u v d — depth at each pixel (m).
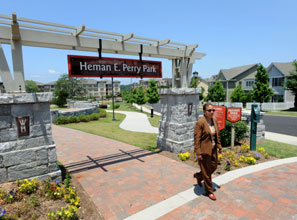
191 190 4.24
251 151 7.16
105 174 5.34
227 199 3.82
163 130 7.57
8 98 3.85
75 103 33.62
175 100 6.88
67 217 3.16
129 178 5.05
